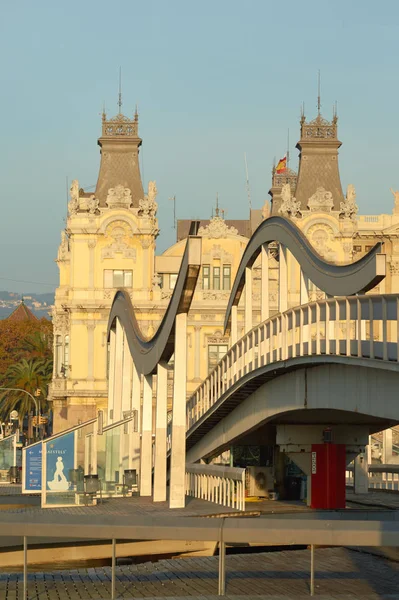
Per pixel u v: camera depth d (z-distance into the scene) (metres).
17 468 88.38
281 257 57.22
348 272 45.62
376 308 41.41
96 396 128.38
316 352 46.44
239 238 130.00
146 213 129.62
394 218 141.62
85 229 128.75
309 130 135.88
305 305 48.53
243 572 36.56
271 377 54.31
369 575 35.56
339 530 30.33
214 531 30.80
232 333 68.12
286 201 131.38
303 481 61.22
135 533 31.00
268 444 62.72
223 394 59.50
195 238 46.09
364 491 67.69
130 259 129.62
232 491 50.66
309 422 55.50
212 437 66.25
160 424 56.22
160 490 56.03
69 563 41.44
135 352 63.75
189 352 128.75
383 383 42.50
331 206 130.38
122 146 133.75
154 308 128.38
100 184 133.25
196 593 32.00
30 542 40.88
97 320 129.12
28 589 33.44
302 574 35.88
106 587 33.59
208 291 129.00
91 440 57.50
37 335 177.88
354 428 56.22
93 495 54.09
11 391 167.62
